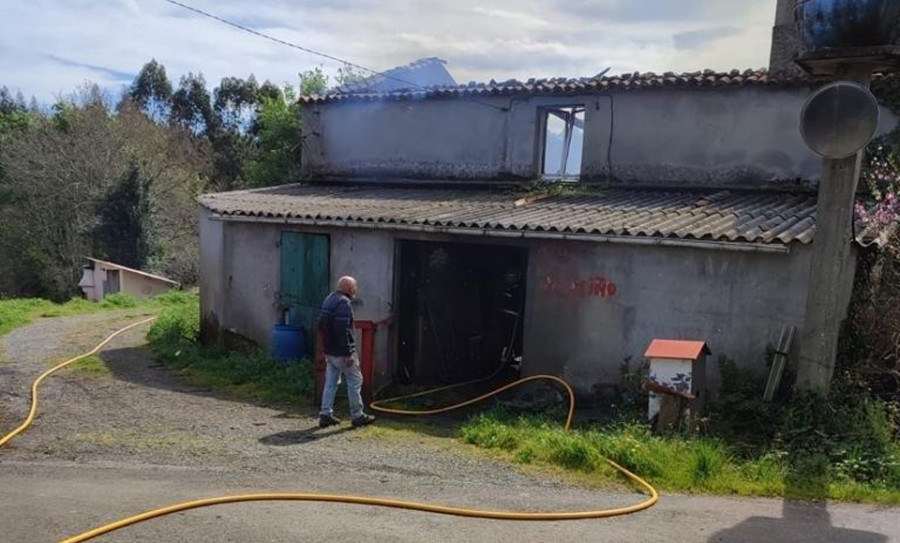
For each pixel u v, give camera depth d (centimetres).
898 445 669
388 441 741
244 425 799
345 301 803
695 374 730
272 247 1219
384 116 1530
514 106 1380
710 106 1216
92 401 905
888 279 891
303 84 2661
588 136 1313
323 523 484
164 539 451
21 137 3397
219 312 1306
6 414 823
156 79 5459
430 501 538
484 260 1335
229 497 529
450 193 1354
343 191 1456
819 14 683
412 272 1130
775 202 1076
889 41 669
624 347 916
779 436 691
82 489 549
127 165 3322
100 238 3250
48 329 1673
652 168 1263
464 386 1112
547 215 1013
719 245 827
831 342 714
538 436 714
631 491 580
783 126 1165
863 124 672
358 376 809
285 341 1125
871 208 945
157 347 1339
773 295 832
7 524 470
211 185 4381
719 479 596
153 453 671
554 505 534
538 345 967
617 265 917
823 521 511
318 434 766
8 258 3275
